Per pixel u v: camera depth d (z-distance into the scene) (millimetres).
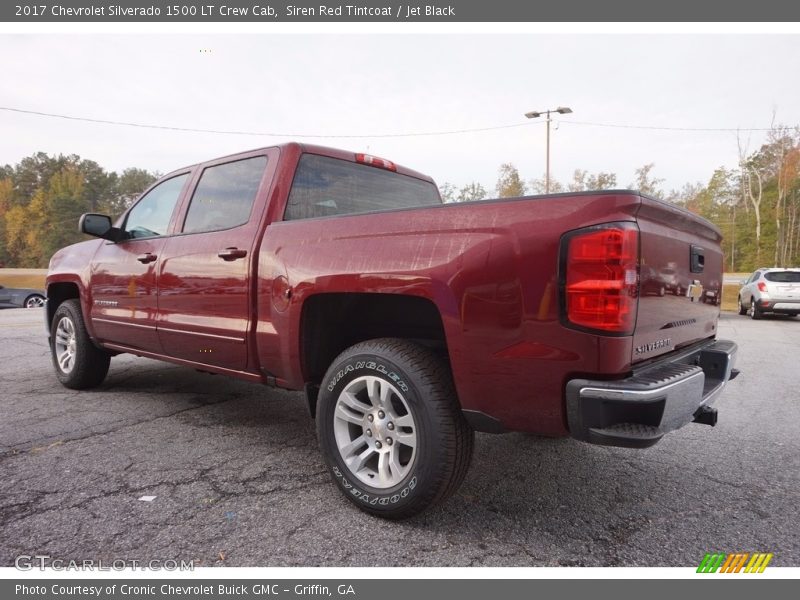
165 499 2668
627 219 1987
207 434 3693
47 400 4551
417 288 2354
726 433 3941
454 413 2342
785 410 4625
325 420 2688
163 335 3795
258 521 2459
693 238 2732
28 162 106188
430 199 4520
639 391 1892
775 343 9344
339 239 2719
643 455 3439
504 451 3477
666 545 2316
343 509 2596
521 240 2113
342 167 3684
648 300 2150
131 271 4105
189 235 3674
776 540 2369
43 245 88250
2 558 2143
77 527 2377
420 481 2334
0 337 8367
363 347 2574
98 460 3176
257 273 3111
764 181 51938
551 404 2086
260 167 3402
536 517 2555
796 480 3045
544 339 2061
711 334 3229
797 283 14406
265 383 3242
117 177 108000
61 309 4965
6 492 2717
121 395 4750
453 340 2262
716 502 2744
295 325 2863
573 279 1995
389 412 2488
